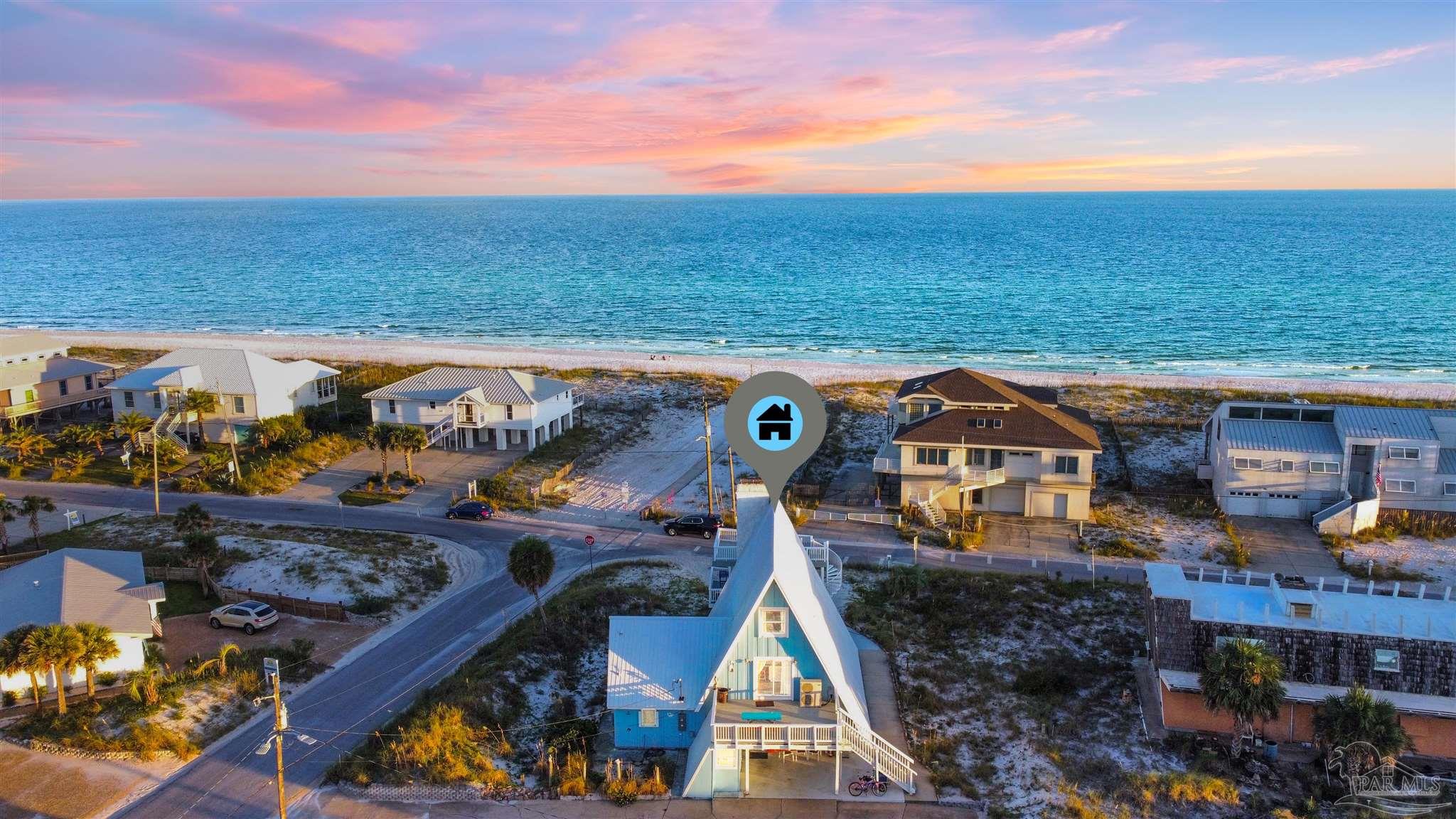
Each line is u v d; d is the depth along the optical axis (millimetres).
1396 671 36219
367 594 51656
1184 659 38188
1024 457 63750
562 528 63812
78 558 47438
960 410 66125
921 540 60281
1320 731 34438
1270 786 34156
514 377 82375
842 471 75125
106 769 35125
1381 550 58031
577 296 193250
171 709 38812
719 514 64750
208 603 51281
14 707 39156
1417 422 61969
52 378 87000
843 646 38469
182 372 79438
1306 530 61500
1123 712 39844
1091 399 93312
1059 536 60969
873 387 99250
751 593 35281
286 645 45938
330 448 78188
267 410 80562
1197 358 127062
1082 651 45281
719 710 34594
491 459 77062
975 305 174750
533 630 46344
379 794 33750
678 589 53281
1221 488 65500
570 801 33594
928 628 47750
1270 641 37438
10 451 77438
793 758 36438
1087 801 33594
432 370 84250
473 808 33125
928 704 40406
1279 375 116375
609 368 112188
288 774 35094
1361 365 121250
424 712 38219
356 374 106125
